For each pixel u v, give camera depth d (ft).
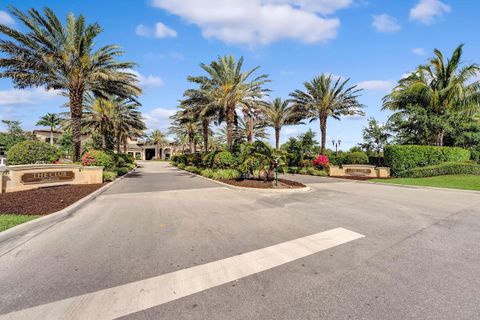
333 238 15.66
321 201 28.99
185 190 38.34
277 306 8.53
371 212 23.13
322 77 84.53
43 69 49.42
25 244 14.43
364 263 12.00
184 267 11.53
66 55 51.08
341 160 84.23
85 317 7.94
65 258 12.46
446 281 10.24
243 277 10.60
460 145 73.46
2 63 44.32
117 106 94.22
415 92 68.39
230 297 9.09
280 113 104.83
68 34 51.49
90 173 43.42
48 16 47.55
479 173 53.88
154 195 33.24
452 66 67.26
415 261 12.23
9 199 26.45
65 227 17.97
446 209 24.63
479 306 8.50
